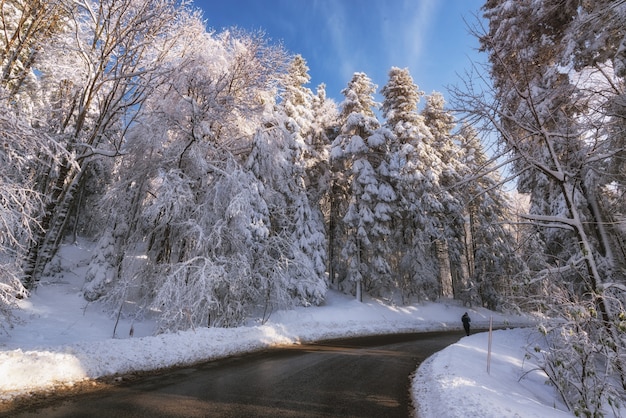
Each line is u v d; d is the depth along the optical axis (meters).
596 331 5.95
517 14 8.72
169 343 9.67
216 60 16.06
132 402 5.71
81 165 15.29
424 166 27.12
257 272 15.53
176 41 16.59
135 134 14.66
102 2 13.29
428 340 17.17
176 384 7.00
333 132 31.61
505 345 12.84
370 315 22.72
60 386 6.34
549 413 5.12
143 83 14.83
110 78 13.82
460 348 11.18
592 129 6.72
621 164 7.33
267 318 16.34
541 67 8.61
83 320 12.48
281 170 17.16
